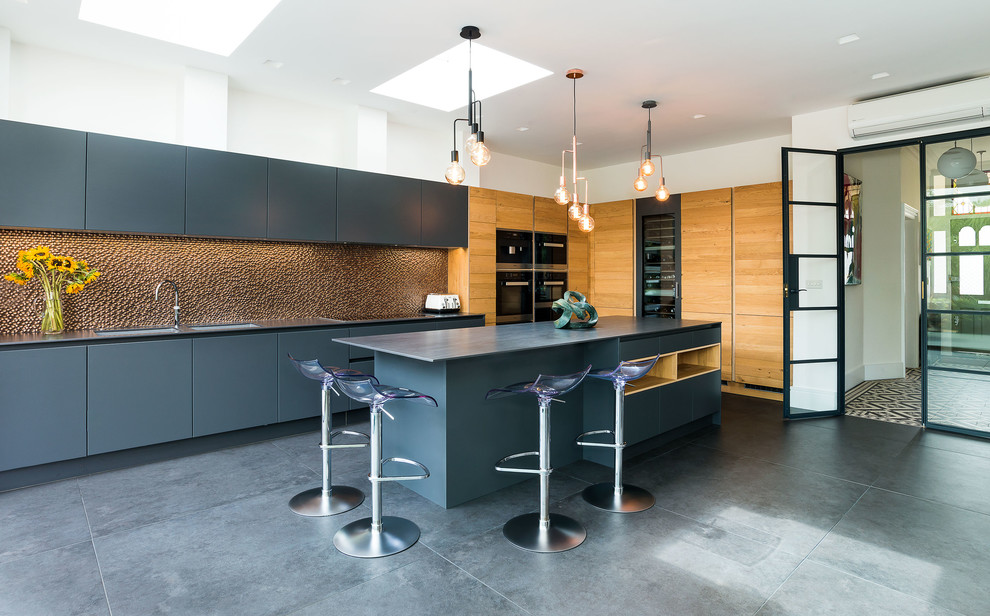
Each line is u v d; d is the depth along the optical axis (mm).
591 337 3387
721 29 3373
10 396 3098
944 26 3340
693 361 4719
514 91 4465
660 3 3055
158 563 2326
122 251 3920
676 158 6719
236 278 4473
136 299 3988
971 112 4082
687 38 3500
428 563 2338
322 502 2939
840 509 2891
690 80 4223
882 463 3629
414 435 3100
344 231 4750
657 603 2041
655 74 4102
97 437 3381
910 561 2344
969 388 4305
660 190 4418
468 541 2541
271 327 4117
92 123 3850
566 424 3609
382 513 2646
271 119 4707
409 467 3150
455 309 5672
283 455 3809
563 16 3209
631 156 6832
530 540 2514
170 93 4184
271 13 3195
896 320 6695
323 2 3062
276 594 2098
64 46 3645
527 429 3338
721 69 4012
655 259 6477
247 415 4012
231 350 3924
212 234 4004
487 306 5945
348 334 4566
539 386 2518
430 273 5859
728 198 5754
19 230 3506
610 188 7453
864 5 3078
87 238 3773
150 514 2820
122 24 3402
